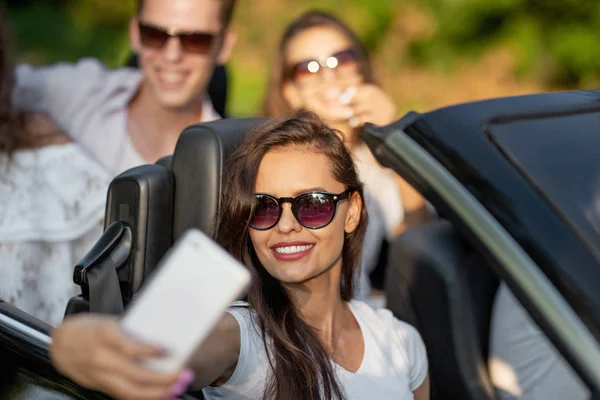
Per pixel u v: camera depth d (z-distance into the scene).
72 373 1.16
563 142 1.76
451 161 1.73
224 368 1.77
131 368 1.07
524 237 1.58
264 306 1.90
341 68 3.31
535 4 9.25
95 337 1.10
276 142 1.92
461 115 1.80
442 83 9.30
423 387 2.22
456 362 2.34
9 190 2.66
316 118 1.99
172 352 1.07
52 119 2.85
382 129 1.86
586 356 1.46
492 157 1.70
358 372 2.02
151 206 1.97
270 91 3.54
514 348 2.36
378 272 3.44
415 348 2.20
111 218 2.00
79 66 3.19
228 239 1.93
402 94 9.20
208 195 1.97
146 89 3.22
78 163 2.77
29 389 1.74
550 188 1.64
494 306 2.45
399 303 2.46
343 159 1.98
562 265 1.53
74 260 2.74
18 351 1.74
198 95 3.29
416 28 9.48
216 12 3.26
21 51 9.85
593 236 1.57
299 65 3.30
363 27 9.46
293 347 1.88
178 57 3.17
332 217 1.92
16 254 2.62
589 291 1.50
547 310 1.51
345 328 2.09
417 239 2.46
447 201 1.70
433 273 2.37
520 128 1.78
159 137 3.23
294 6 9.80
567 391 2.32
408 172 1.78
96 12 10.44
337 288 2.05
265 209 1.90
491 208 1.64
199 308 1.08
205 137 1.99
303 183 1.90
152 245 1.97
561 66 9.23
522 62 9.27
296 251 1.92
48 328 1.79
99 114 3.13
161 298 1.08
